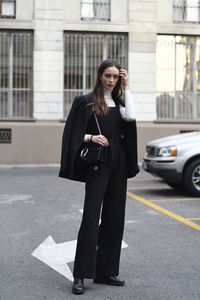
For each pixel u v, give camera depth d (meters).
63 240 6.10
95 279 4.43
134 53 17.59
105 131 4.25
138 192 10.41
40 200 9.36
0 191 10.60
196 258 5.26
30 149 17.03
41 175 13.80
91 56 17.58
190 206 8.59
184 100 18.02
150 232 6.50
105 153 4.23
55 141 17.09
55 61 17.30
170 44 17.89
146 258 5.26
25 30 17.27
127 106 4.23
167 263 5.07
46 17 17.22
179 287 4.34
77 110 4.28
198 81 18.06
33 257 5.35
